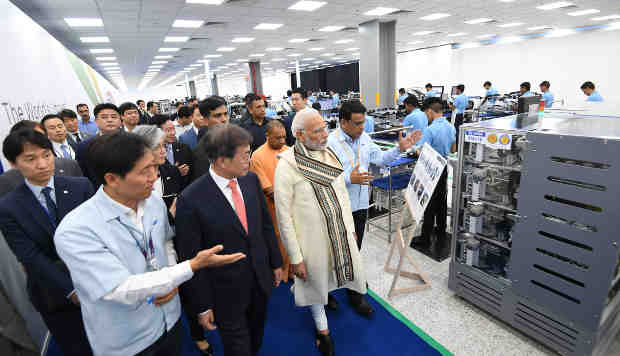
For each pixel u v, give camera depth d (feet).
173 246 4.33
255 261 4.33
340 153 6.77
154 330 3.35
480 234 6.77
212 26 26.08
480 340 6.05
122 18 21.21
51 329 4.68
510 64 46.42
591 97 20.49
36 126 6.91
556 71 41.81
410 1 22.30
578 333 5.19
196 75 75.15
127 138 2.80
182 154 7.80
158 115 7.71
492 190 6.52
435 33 38.40
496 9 26.14
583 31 38.58
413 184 7.10
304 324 6.79
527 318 5.88
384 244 9.93
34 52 12.66
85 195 4.90
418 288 7.59
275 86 101.40
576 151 4.79
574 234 5.02
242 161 3.83
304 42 38.34
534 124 6.15
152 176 2.97
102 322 3.01
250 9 21.72
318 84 86.74
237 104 29.30
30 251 4.31
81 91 22.54
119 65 48.26
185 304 5.32
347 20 27.63
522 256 5.78
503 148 5.80
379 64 29.04
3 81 8.75
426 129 9.38
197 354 6.16
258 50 42.14
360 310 6.93
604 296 4.80
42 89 12.62
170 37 28.96
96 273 2.76
